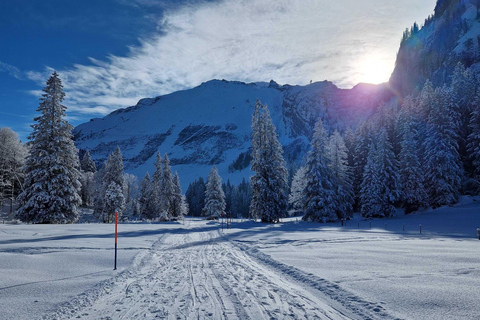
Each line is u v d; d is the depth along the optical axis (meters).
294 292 6.77
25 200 29.39
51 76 31.22
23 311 5.41
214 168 71.69
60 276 8.16
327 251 12.74
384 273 8.22
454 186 42.72
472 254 11.46
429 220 34.72
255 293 6.75
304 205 41.22
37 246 12.84
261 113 41.09
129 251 12.91
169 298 6.42
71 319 5.17
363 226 30.78
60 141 30.66
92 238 16.98
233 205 106.56
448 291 6.40
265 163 39.19
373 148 44.09
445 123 44.31
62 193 29.67
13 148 43.34
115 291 6.95
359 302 5.86
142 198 75.88
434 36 159.62
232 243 16.92
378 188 41.53
